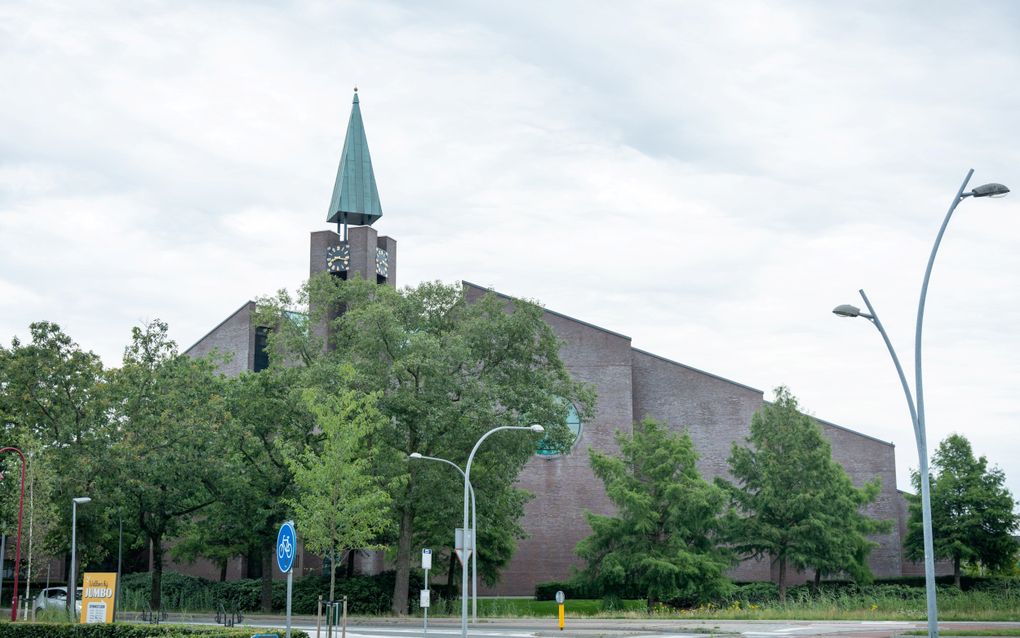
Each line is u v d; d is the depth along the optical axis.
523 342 47.25
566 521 64.19
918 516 58.94
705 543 49.50
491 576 55.12
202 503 51.28
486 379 45.84
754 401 64.94
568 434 46.22
